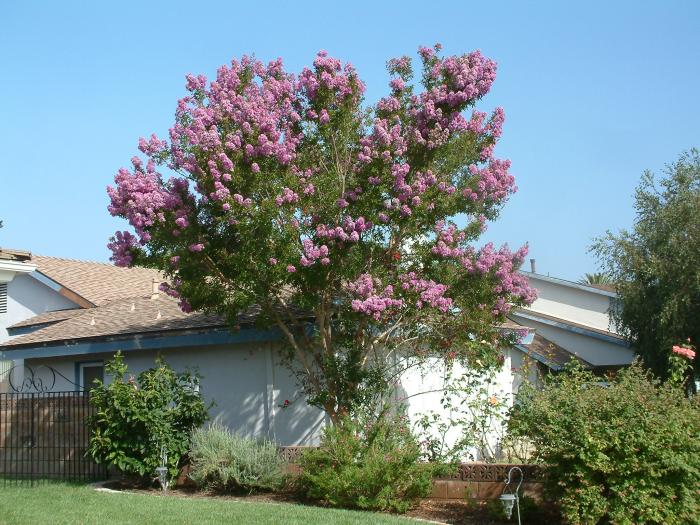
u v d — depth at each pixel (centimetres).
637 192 2245
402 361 1401
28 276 2148
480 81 1204
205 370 1573
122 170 1166
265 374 1494
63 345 1717
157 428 1255
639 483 946
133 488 1280
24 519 966
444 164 1217
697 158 2205
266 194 1147
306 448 1238
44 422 1448
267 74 1253
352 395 1229
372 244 1189
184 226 1127
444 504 1117
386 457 1095
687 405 1029
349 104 1207
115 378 1316
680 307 2061
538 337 2758
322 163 1230
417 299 1180
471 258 1237
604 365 2852
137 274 2402
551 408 1027
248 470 1192
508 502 983
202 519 966
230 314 1243
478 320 1239
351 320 1238
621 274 2216
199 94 1223
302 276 1153
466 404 1471
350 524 938
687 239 2108
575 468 962
